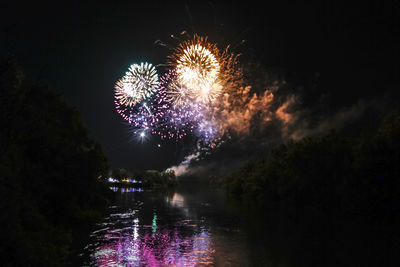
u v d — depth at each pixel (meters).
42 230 16.20
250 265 18.17
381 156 36.47
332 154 44.09
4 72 15.98
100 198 35.28
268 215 39.84
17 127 16.95
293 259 19.42
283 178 53.50
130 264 18.09
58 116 24.16
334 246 22.80
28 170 18.55
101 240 24.22
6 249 12.30
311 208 47.91
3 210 12.65
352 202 39.09
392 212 36.69
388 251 21.31
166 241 24.20
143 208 45.00
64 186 22.47
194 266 17.91
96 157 25.59
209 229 29.53
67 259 18.98
